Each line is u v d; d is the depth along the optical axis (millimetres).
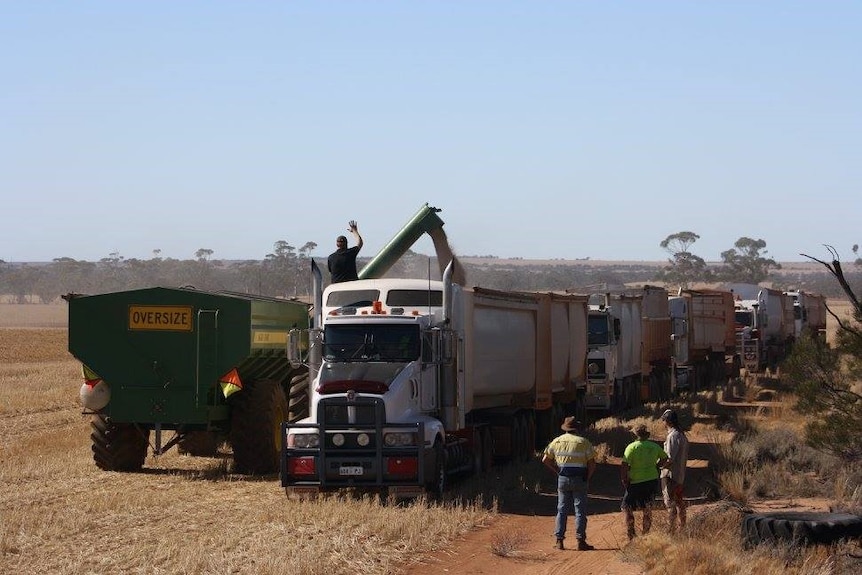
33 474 19406
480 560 13094
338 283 19656
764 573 11594
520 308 22562
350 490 17375
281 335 21750
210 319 19734
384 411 16375
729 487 17594
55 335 85375
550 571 12609
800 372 17047
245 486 18281
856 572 11844
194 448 23047
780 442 22266
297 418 21469
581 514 13898
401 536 14039
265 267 173000
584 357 28016
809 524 12695
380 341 17203
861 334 16656
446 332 17641
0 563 12164
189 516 15250
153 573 11648
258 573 11484
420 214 23109
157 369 19797
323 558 12445
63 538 13648
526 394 23156
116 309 19922
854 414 16703
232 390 19609
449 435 18688
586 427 28656
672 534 13789
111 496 16609
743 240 185750
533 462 22125
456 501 16750
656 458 13930
